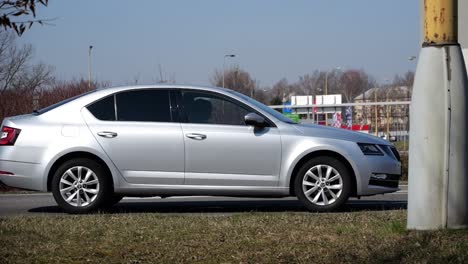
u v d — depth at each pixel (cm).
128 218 745
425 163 591
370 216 736
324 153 859
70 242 618
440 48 588
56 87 1884
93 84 2020
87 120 866
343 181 853
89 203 857
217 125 865
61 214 855
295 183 858
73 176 858
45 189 859
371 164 858
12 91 1695
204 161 855
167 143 855
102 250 589
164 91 881
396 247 557
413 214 604
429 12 591
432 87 588
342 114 3434
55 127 864
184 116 869
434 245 549
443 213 590
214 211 912
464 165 590
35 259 560
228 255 568
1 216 831
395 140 2725
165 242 616
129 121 866
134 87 884
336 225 675
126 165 855
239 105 874
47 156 856
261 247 589
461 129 588
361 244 582
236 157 855
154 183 856
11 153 863
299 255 560
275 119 870
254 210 919
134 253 579
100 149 853
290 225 683
